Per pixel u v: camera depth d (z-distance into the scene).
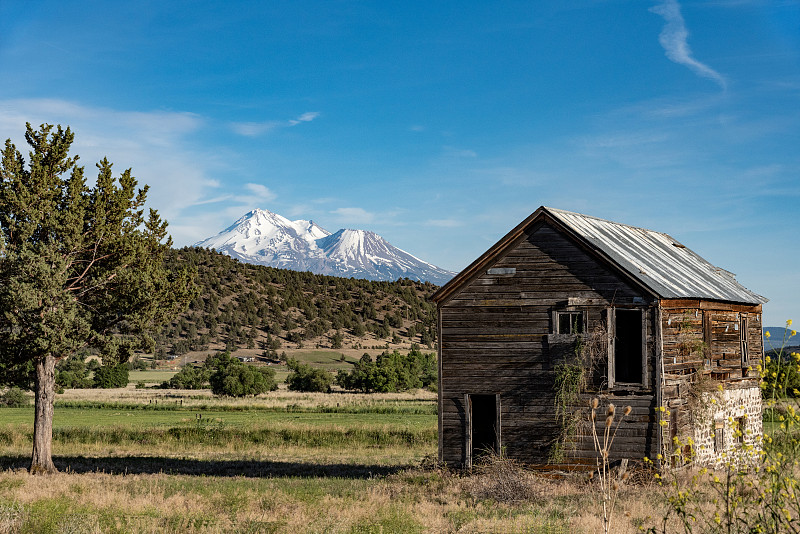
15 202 29.94
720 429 28.17
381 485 24.84
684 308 26.55
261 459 38.19
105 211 32.84
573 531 14.52
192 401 88.06
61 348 30.66
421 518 17.16
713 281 30.97
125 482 26.06
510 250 27.52
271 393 109.56
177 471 32.81
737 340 30.16
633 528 14.30
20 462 35.84
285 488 24.20
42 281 29.62
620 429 25.22
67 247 31.17
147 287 33.34
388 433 46.94
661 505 18.14
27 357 30.52
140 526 15.48
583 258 26.59
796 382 8.13
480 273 27.73
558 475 25.61
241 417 66.19
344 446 44.22
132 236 33.41
